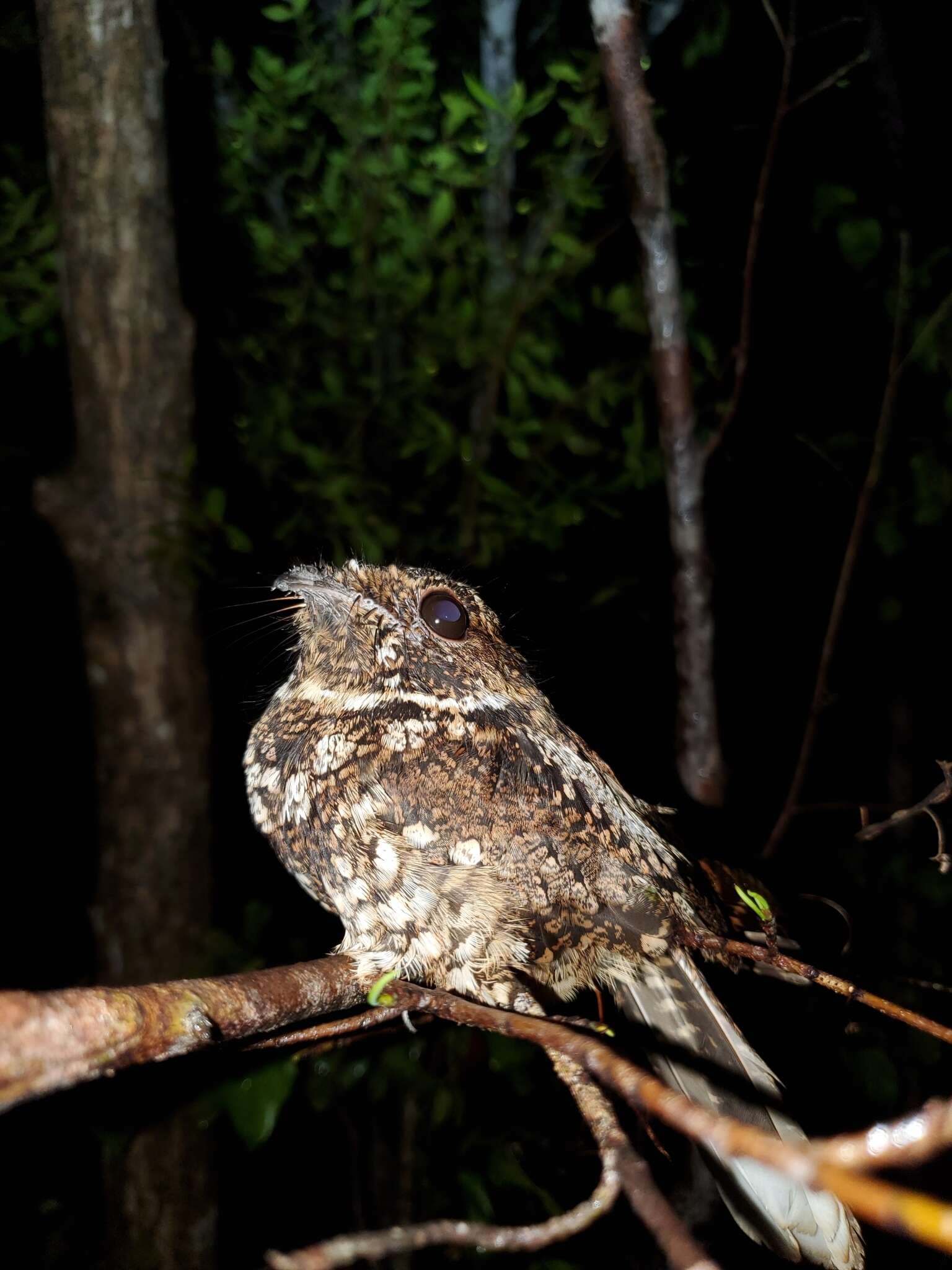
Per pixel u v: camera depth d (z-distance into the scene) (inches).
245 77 25.8
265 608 24.3
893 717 27.7
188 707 24.4
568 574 25.2
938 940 24.1
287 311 24.5
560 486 24.4
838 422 26.6
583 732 25.2
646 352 24.3
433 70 23.7
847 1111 22.6
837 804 22.6
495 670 19.3
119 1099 19.1
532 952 18.2
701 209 25.5
